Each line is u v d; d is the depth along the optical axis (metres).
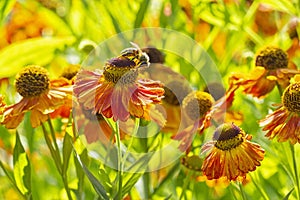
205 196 0.95
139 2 1.02
